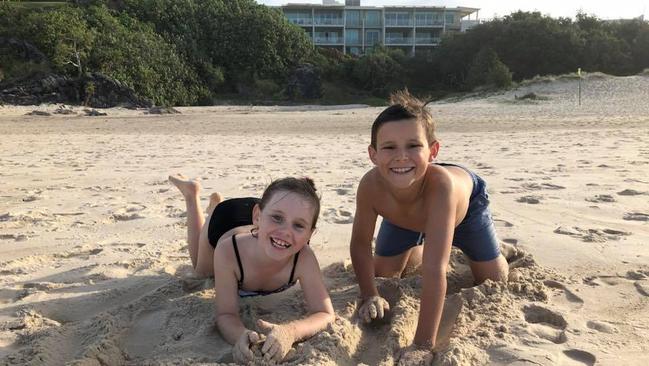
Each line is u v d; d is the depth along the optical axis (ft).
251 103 59.67
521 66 68.39
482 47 70.44
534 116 27.48
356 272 4.01
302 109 47.52
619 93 42.45
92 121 28.12
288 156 12.97
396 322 3.53
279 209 3.45
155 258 5.05
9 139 18.44
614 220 6.08
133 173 10.31
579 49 66.95
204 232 4.26
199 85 58.59
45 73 42.50
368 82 71.10
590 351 3.15
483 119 26.03
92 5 59.41
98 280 4.52
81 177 9.87
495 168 10.21
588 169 9.77
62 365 3.10
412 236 4.28
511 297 3.97
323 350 3.15
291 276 3.76
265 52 66.95
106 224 6.32
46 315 3.89
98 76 42.68
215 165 11.38
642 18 77.92
